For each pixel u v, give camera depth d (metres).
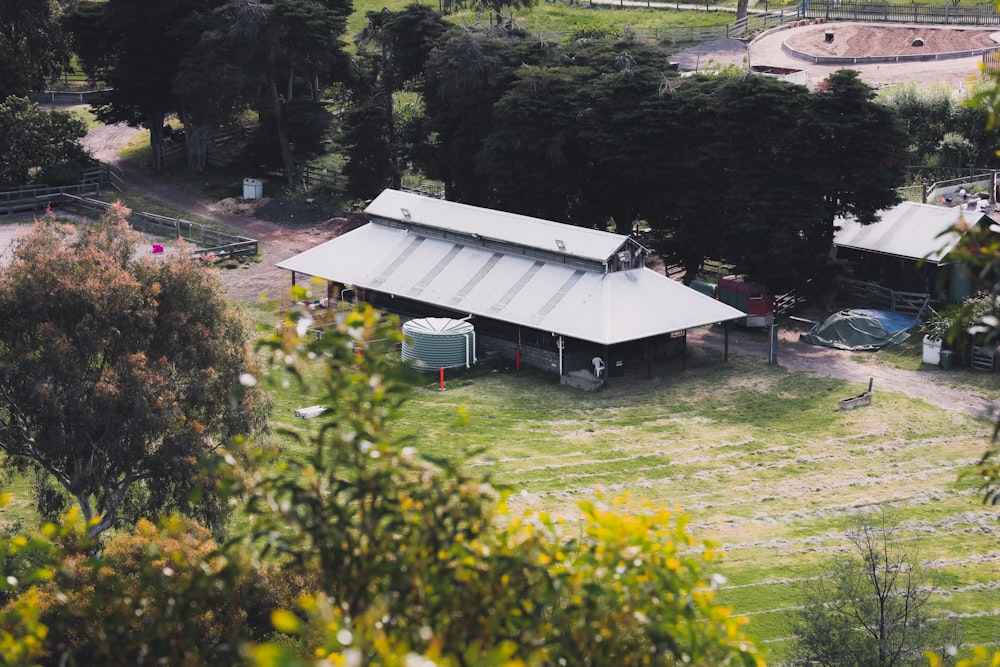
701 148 96.44
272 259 113.12
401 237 99.31
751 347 91.50
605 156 101.56
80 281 51.19
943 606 52.97
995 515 63.72
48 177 129.00
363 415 15.50
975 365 85.75
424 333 84.69
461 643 14.89
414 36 122.12
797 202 92.94
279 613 11.55
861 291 101.50
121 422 49.94
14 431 50.75
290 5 122.88
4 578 18.47
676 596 16.14
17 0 140.38
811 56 159.38
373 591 16.19
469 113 114.56
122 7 128.50
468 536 16.05
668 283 87.69
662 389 82.94
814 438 74.94
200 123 128.38
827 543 60.38
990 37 163.38
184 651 17.64
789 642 50.06
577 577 16.12
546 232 91.69
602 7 190.75
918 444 73.81
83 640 29.77
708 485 68.31
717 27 174.00
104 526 51.41
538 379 84.69
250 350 55.19
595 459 71.38
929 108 134.12
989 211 106.12
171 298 53.62
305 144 130.75
